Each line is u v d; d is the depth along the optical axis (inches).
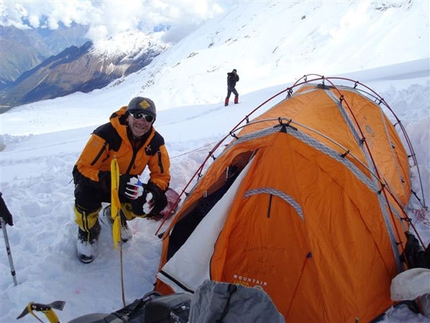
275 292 140.6
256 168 152.7
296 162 149.2
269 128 157.5
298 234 142.8
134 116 151.6
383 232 150.0
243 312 73.5
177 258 154.9
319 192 146.5
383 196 157.8
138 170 171.2
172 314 102.2
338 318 133.3
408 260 151.6
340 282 136.9
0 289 152.8
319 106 191.0
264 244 146.4
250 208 150.7
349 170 151.0
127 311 113.8
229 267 149.6
